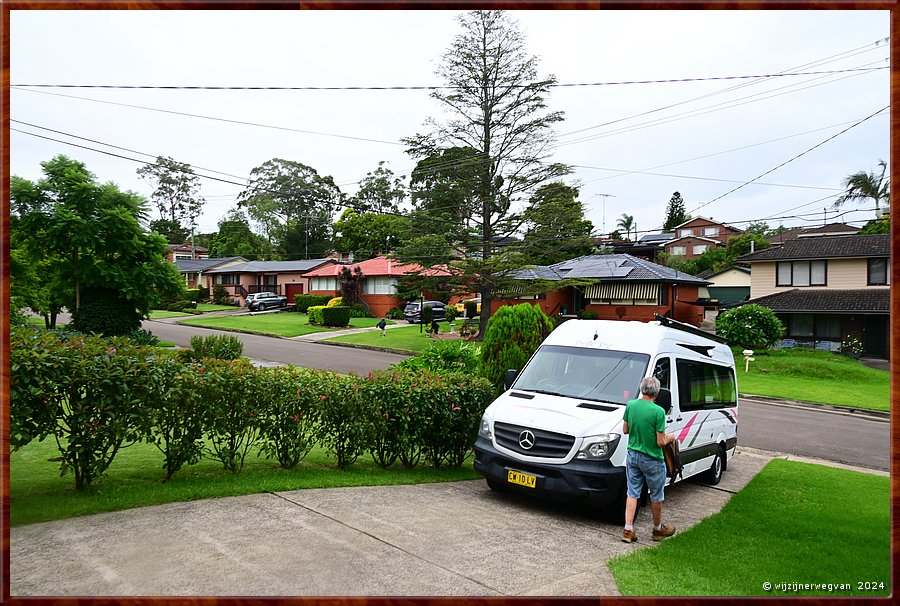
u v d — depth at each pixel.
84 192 22.55
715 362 9.02
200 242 81.19
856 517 6.75
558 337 8.22
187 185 51.75
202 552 4.51
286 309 53.91
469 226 31.28
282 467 7.28
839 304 30.34
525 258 28.91
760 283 35.25
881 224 45.59
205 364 6.43
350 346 30.86
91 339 5.72
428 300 47.22
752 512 6.86
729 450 9.27
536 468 6.57
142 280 24.17
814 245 34.12
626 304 36.62
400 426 7.80
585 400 7.09
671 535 5.93
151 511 5.35
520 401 7.28
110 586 3.85
